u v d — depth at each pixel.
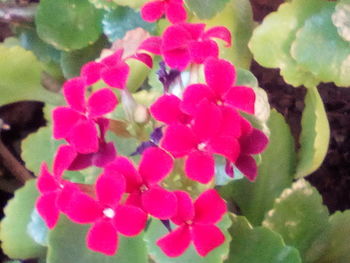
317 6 0.17
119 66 0.11
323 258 0.16
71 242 0.14
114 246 0.10
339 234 0.16
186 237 0.10
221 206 0.10
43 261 0.16
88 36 0.18
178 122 0.11
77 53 0.19
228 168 0.11
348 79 0.16
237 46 0.17
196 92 0.11
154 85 0.16
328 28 0.16
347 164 0.21
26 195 0.16
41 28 0.18
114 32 0.18
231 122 0.11
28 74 0.16
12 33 0.22
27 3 0.21
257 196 0.17
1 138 0.22
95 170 0.14
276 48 0.17
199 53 0.11
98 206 0.10
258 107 0.14
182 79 0.12
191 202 0.10
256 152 0.11
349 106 0.22
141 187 0.10
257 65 0.22
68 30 0.18
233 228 0.14
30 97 0.17
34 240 0.16
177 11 0.13
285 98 0.22
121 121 0.12
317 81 0.17
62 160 0.11
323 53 0.16
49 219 0.11
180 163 0.11
